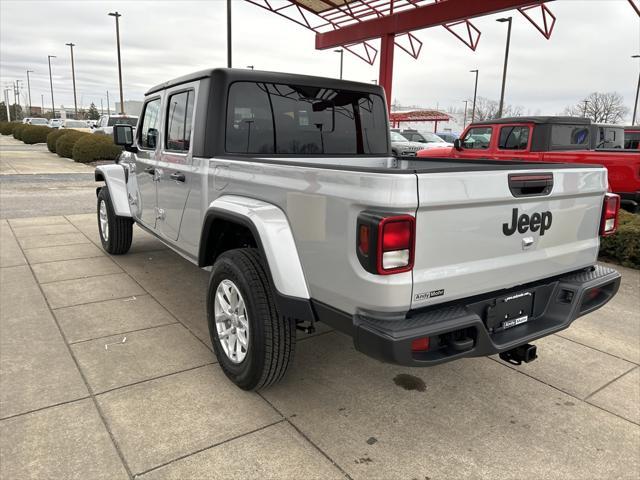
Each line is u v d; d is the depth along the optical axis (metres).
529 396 3.21
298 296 2.64
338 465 2.48
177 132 4.05
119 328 4.05
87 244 6.90
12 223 8.27
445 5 12.16
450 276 2.37
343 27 14.85
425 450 2.62
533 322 2.87
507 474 2.46
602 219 3.18
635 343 4.05
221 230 3.53
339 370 3.48
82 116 107.31
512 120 9.55
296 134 3.88
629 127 13.95
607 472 2.50
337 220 2.37
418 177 2.15
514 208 2.59
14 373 3.28
